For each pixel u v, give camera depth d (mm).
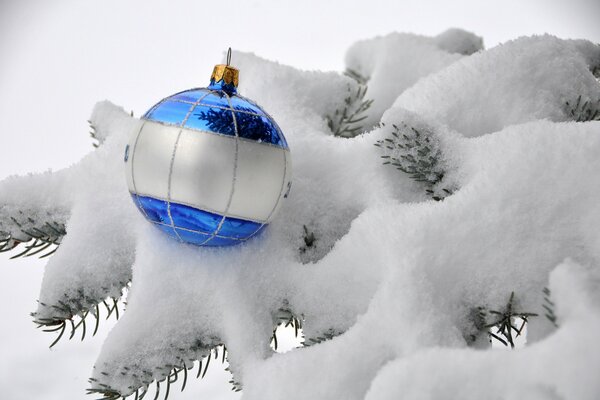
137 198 990
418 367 735
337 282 980
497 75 1136
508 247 894
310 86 1307
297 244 1090
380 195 1084
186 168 924
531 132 958
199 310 1015
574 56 1172
